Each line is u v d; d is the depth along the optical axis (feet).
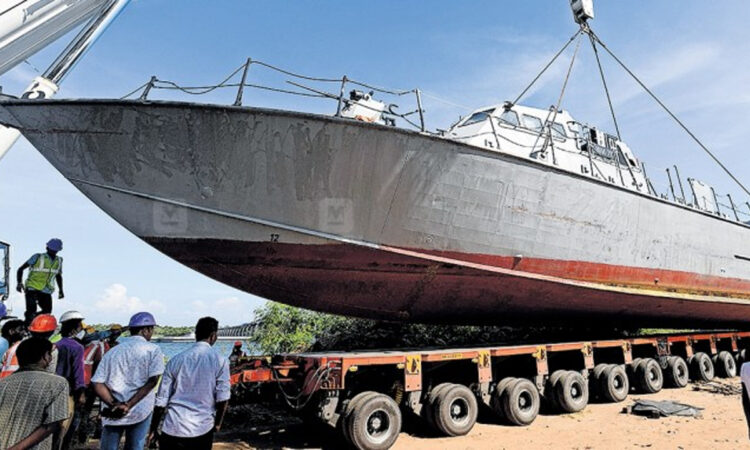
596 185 29.89
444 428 22.50
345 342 34.88
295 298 26.94
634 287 33.14
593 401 31.35
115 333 22.49
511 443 21.84
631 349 33.45
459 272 26.30
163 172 22.77
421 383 23.20
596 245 30.25
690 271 36.68
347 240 23.79
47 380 10.15
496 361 26.71
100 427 22.95
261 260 24.34
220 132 22.02
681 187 38.63
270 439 22.91
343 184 23.12
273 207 23.13
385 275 25.77
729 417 26.40
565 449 20.92
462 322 31.48
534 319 33.14
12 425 9.73
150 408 14.71
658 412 26.35
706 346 41.16
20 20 19.44
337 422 21.07
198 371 12.87
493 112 30.55
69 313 17.85
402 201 23.94
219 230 23.40
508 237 26.66
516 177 26.22
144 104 21.58
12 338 18.56
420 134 23.21
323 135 22.43
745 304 42.16
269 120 22.06
